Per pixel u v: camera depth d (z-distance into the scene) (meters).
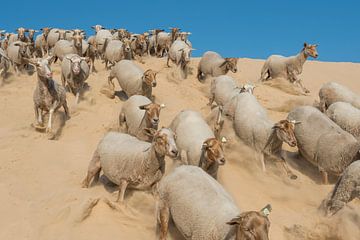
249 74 22.89
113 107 14.40
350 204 7.91
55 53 19.02
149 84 13.42
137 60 22.89
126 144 8.16
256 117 10.78
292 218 8.15
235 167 10.52
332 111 12.20
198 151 8.87
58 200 7.76
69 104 14.10
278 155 10.38
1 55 16.91
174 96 16.59
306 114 11.00
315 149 10.52
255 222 5.00
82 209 7.15
